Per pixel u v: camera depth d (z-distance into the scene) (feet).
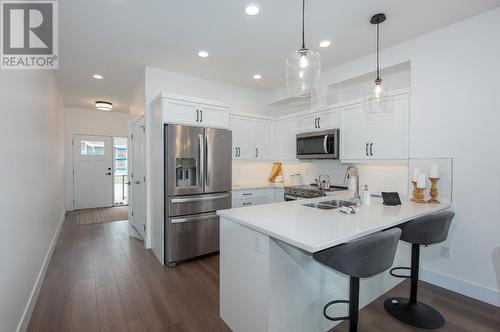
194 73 12.44
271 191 13.88
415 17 7.61
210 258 10.66
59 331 6.06
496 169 7.13
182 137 9.98
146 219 11.72
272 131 14.87
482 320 6.50
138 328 6.17
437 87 8.24
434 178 7.92
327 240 4.23
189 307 7.05
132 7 7.17
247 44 9.45
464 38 7.68
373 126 9.96
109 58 10.68
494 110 7.14
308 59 6.32
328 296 6.00
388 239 4.58
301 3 6.97
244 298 5.69
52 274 9.05
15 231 5.69
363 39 9.00
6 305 5.03
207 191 10.64
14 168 5.72
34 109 7.94
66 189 19.99
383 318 6.57
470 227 7.60
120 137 22.44
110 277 8.83
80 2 6.91
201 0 6.88
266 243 5.04
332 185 12.66
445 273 8.11
